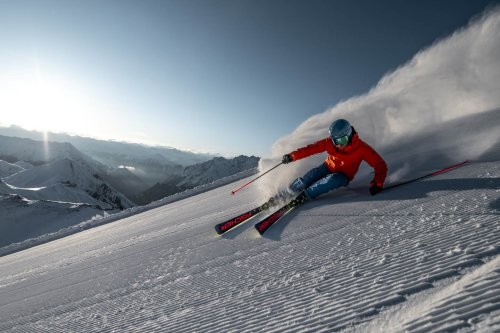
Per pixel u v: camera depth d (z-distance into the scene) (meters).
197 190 17.91
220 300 2.54
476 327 1.31
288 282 2.46
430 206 3.08
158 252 4.82
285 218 4.19
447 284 1.73
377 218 3.21
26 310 4.05
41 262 8.88
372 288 1.96
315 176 4.73
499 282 1.54
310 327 1.78
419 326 1.44
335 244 2.90
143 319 2.65
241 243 3.85
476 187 3.21
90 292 3.91
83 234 15.20
